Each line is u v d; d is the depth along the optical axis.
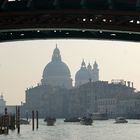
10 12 51.31
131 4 50.59
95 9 51.38
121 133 173.62
